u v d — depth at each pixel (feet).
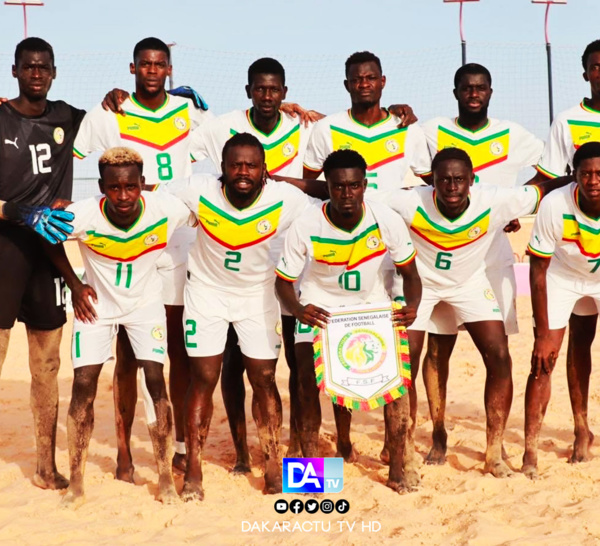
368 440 24.30
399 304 19.03
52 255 19.16
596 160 18.69
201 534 17.25
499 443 20.54
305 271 20.04
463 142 22.81
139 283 19.25
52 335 20.51
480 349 20.79
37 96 19.72
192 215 19.35
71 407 18.93
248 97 22.62
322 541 16.89
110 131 22.30
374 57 22.00
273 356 19.77
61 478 20.62
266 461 19.98
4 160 19.65
